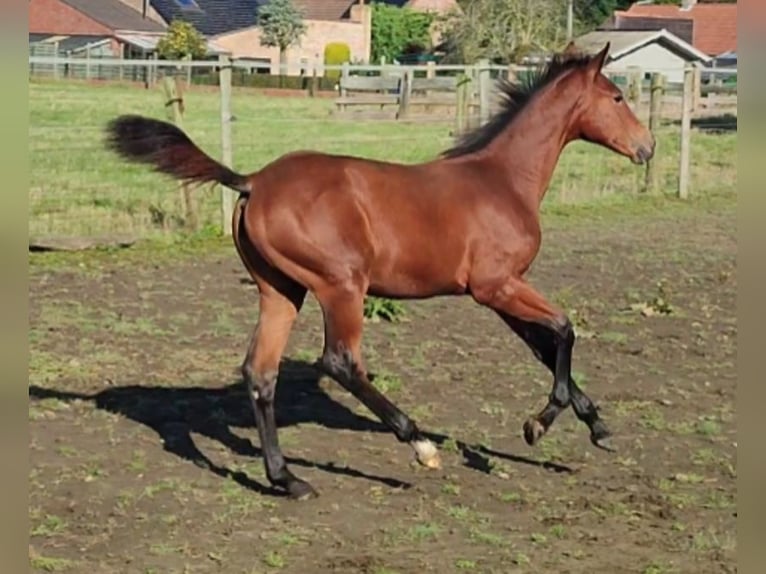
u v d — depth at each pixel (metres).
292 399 8.89
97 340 10.34
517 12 45.00
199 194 15.48
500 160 7.43
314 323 11.26
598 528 6.54
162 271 13.37
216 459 7.56
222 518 6.57
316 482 7.17
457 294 7.30
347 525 6.51
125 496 6.86
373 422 8.41
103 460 7.45
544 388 9.23
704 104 30.12
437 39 66.62
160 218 15.70
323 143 23.81
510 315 7.43
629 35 45.22
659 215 18.62
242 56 65.94
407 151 23.23
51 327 10.70
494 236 7.20
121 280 12.84
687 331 11.25
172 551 6.12
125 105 30.78
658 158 20.84
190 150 6.90
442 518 6.65
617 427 8.33
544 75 7.71
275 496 6.94
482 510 6.79
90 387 9.01
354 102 30.44
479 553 6.15
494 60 44.44
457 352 10.24
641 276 13.84
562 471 7.48
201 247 14.75
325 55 65.25
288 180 6.89
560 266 14.34
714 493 7.09
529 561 6.06
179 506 6.75
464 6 46.88
